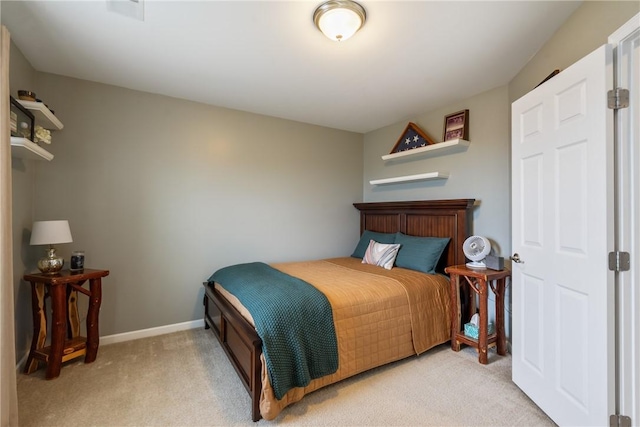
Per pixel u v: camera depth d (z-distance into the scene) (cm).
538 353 175
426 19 177
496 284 249
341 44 204
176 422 165
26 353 225
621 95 129
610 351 130
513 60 226
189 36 195
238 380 207
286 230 367
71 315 242
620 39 129
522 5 166
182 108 302
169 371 219
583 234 143
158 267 290
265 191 351
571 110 150
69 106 252
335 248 409
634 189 127
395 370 221
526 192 187
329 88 277
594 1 154
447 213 299
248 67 237
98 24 182
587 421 140
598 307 134
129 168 277
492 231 276
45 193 243
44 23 180
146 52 215
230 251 329
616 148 131
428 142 332
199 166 311
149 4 164
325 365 185
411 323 236
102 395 189
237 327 190
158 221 291
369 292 225
